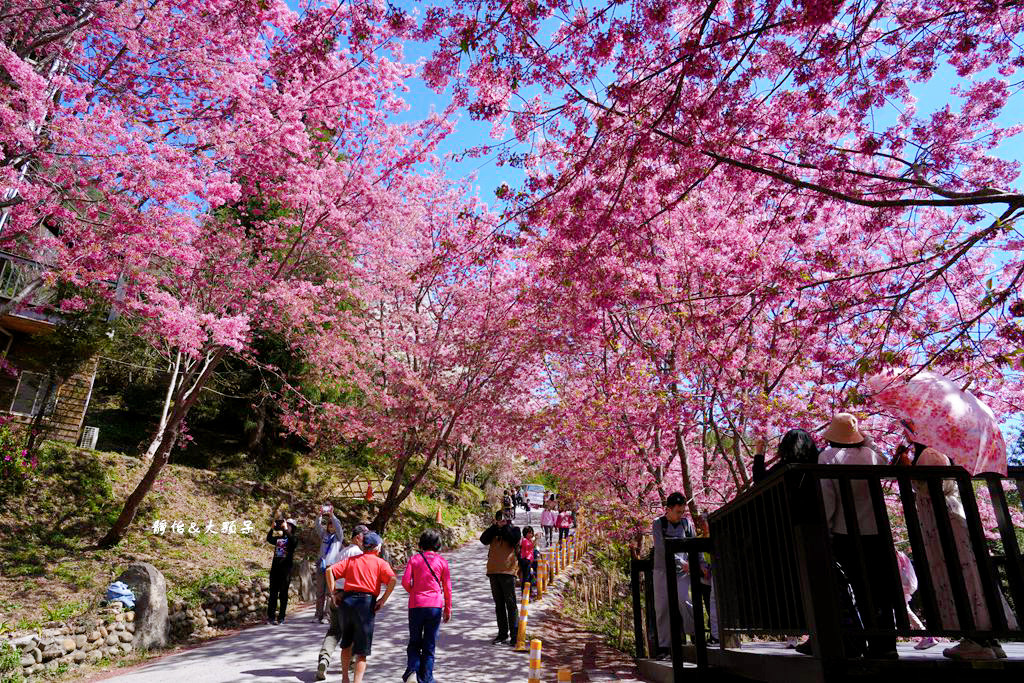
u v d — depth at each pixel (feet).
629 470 44.86
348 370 63.72
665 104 21.80
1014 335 19.02
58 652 28.94
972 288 33.50
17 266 54.70
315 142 50.88
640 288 31.53
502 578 33.27
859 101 26.27
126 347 76.64
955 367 19.88
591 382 46.65
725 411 33.78
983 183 30.76
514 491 121.39
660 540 23.57
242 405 87.56
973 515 12.18
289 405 75.97
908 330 24.53
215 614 40.78
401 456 68.74
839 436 14.56
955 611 13.00
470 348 64.34
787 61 21.93
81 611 34.78
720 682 17.11
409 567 22.35
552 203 24.36
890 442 33.45
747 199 31.71
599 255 25.86
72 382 68.85
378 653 30.07
